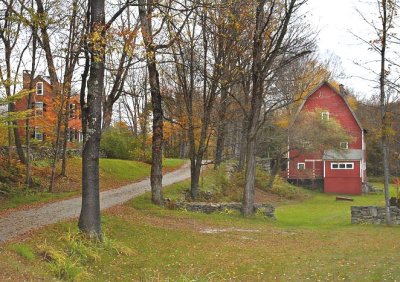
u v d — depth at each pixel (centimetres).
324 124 4506
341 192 5050
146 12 1916
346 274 1169
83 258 1125
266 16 2094
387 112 2006
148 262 1224
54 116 2727
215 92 2411
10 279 837
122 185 2948
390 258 1305
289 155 5200
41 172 2592
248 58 2267
